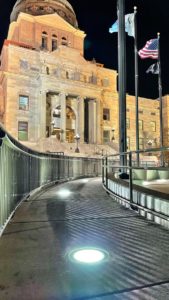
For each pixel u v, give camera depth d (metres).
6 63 48.09
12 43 49.97
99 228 5.22
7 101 45.69
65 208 7.41
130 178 7.13
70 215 6.46
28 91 47.56
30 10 58.84
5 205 5.34
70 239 4.51
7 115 45.44
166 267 3.31
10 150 6.09
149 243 4.27
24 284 2.88
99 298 2.57
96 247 4.09
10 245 4.21
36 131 47.25
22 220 5.95
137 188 7.29
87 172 24.47
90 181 18.31
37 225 5.48
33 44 54.97
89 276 3.07
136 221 5.81
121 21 11.79
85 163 24.05
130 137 59.75
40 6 59.28
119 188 8.79
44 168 13.21
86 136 53.31
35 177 10.99
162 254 3.76
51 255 3.76
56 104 49.94
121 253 3.81
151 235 4.72
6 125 45.16
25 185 8.81
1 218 4.84
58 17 57.59
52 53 49.16
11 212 6.18
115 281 2.93
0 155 4.84
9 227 5.32
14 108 46.12
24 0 59.59
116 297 2.59
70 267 3.33
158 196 5.84
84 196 9.98
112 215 6.43
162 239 4.47
